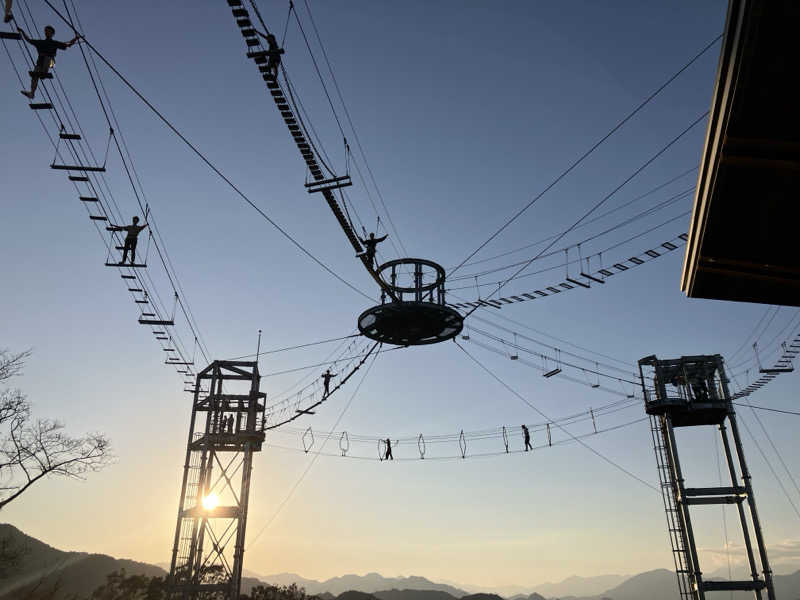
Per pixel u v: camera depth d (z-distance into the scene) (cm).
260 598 12838
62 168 1845
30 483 3962
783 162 1127
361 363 3719
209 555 4684
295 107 1745
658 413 4569
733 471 4400
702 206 1295
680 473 4369
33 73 1565
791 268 1424
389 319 2838
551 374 3778
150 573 15988
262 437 4919
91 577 14025
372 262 2600
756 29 938
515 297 2702
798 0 880
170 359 3834
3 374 4069
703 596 4031
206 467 4856
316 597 14325
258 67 1617
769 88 1020
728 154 1148
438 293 2828
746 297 1565
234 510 4731
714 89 1098
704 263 1471
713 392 4550
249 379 5109
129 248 2341
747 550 4144
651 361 4662
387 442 4472
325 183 2088
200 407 5062
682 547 4269
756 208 1260
